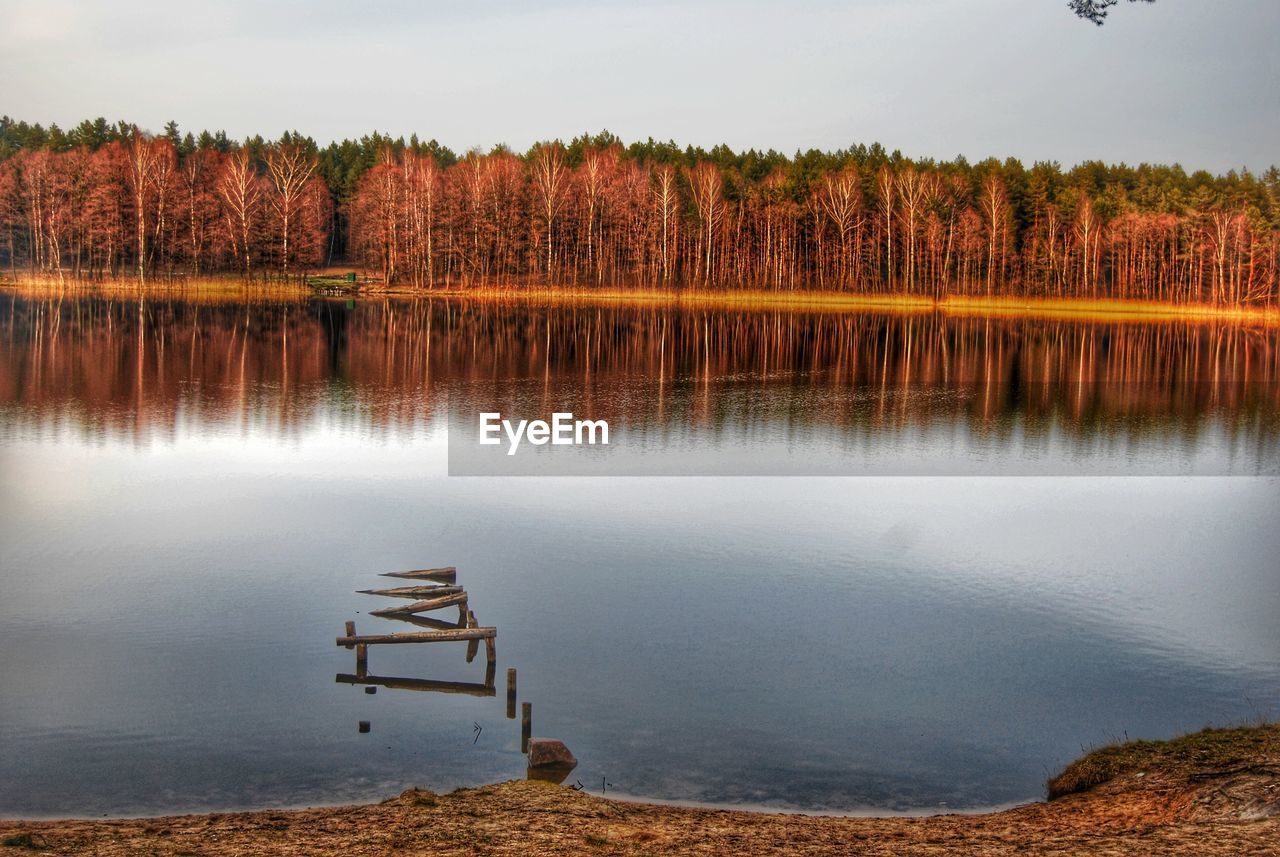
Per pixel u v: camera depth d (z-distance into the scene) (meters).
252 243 119.38
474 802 11.97
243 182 117.44
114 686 16.39
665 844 10.59
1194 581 23.28
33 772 13.49
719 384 58.75
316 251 129.12
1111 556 25.33
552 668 17.47
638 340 81.88
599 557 24.17
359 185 141.38
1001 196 141.75
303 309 99.25
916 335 94.62
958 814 12.48
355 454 35.75
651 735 14.91
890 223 139.50
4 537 24.72
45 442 35.94
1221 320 124.31
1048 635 19.48
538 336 81.81
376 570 22.77
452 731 15.01
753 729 15.16
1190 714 16.00
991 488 33.69
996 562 24.45
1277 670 17.92
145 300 103.38
